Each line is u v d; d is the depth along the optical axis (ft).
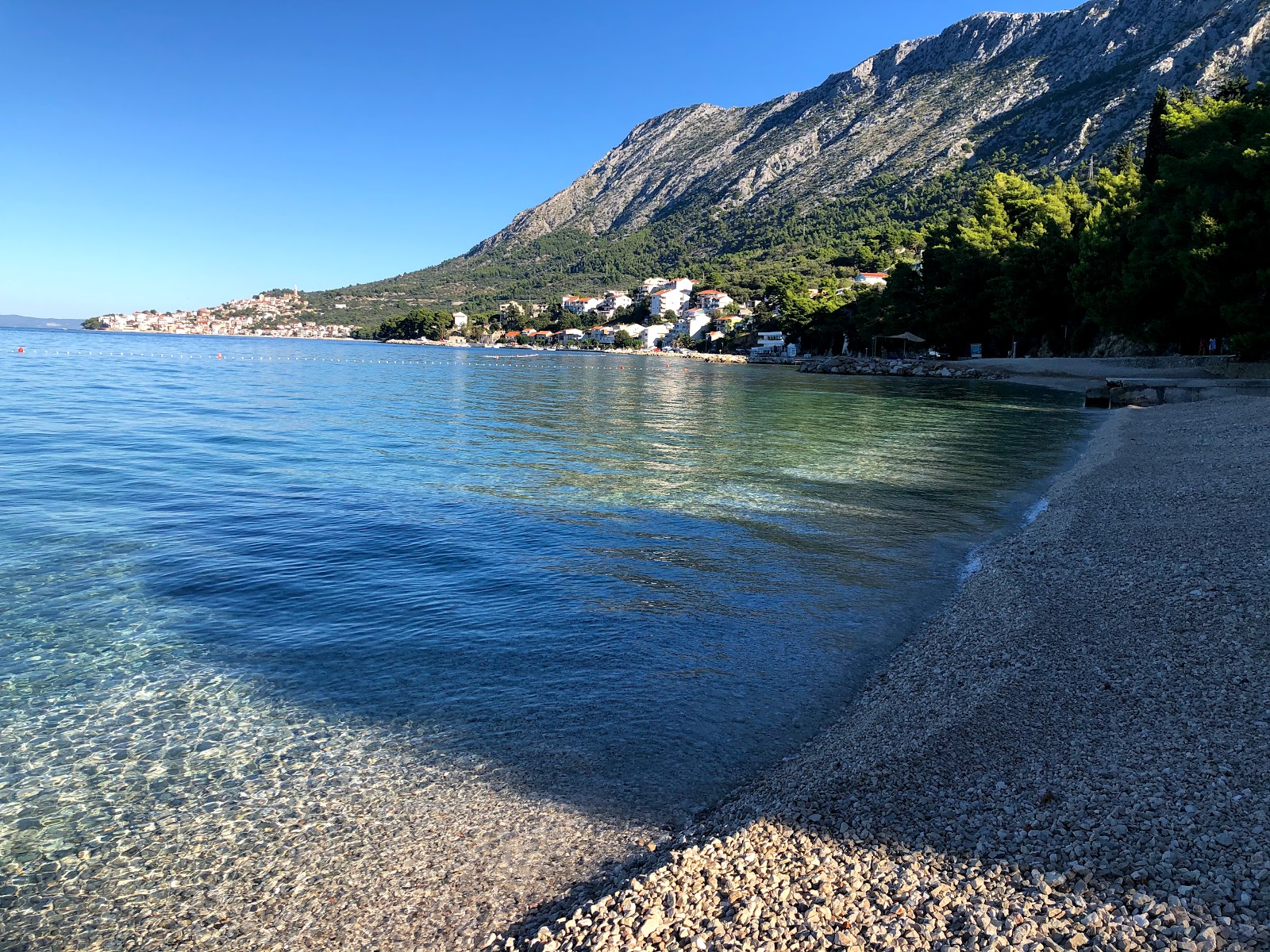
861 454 73.82
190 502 48.96
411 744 20.10
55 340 478.59
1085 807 15.19
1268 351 124.98
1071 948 11.46
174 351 369.71
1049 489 55.36
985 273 255.50
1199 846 13.34
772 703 22.66
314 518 45.16
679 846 15.66
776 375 256.11
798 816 16.10
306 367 261.85
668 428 96.12
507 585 33.24
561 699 22.77
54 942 13.39
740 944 12.32
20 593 30.99
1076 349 226.38
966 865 13.91
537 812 17.31
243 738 20.24
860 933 12.35
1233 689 19.86
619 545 39.68
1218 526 36.76
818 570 35.70
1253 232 119.65
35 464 61.31
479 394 153.89
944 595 32.19
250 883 14.93
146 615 29.01
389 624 28.53
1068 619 26.99
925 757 18.13
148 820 16.74
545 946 12.73
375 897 14.57
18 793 17.56
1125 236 179.32
